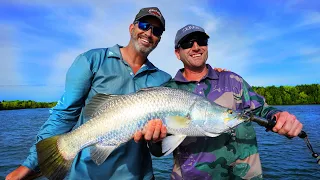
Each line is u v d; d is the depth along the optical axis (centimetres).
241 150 97
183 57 105
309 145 86
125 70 99
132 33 100
